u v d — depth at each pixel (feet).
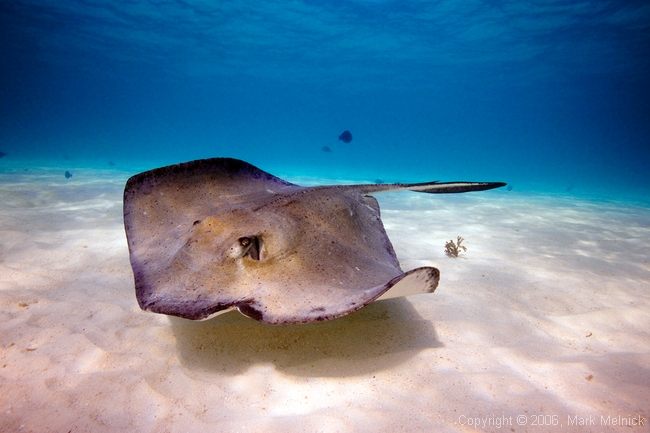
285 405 2.85
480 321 4.17
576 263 6.30
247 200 4.64
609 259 6.63
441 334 3.86
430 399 2.93
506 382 3.13
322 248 3.76
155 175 4.61
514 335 3.92
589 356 3.53
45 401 2.74
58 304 4.13
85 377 3.02
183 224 4.23
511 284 5.25
